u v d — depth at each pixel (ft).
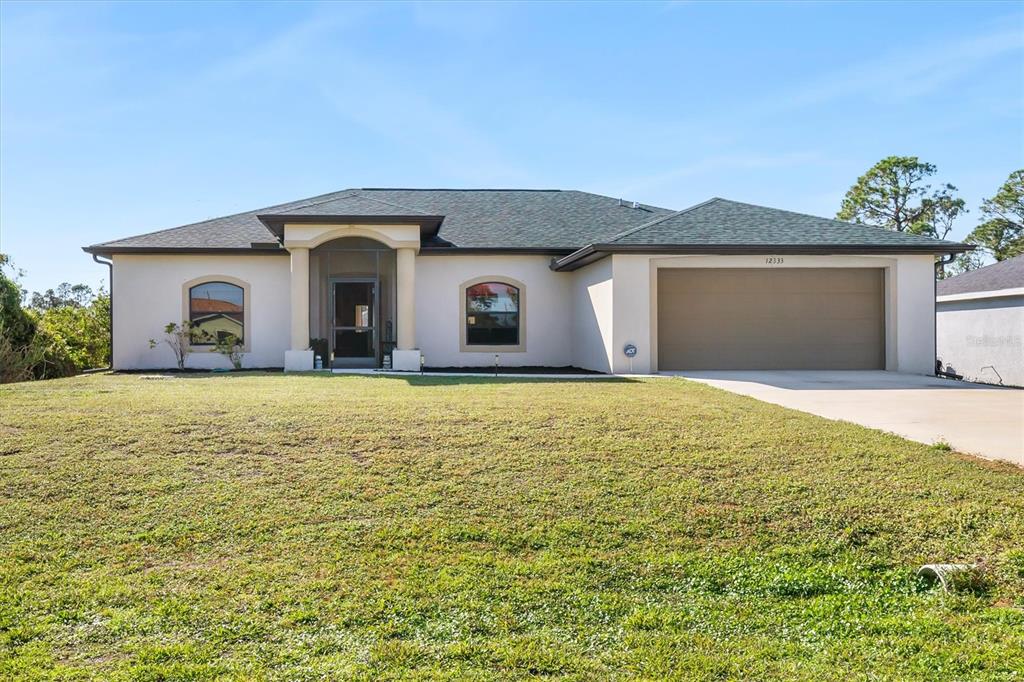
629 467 23.24
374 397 35.99
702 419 30.37
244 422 28.68
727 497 20.65
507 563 16.70
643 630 13.88
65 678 11.79
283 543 17.74
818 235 56.39
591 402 34.73
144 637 13.28
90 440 25.68
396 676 12.01
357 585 15.52
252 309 64.90
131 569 16.31
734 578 16.15
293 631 13.57
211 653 12.71
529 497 20.63
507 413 31.09
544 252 64.90
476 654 12.76
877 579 16.20
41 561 16.69
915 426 30.30
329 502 20.26
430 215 57.11
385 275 64.90
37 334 60.13
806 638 13.61
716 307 57.26
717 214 60.39
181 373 58.23
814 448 25.46
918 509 19.49
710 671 12.26
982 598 15.15
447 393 37.96
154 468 22.82
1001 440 27.27
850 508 19.71
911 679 11.98
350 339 64.13
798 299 57.52
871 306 57.93
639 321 54.19
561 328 66.33
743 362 57.36
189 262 64.59
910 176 148.05
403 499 20.49
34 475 22.04
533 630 13.78
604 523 18.99
